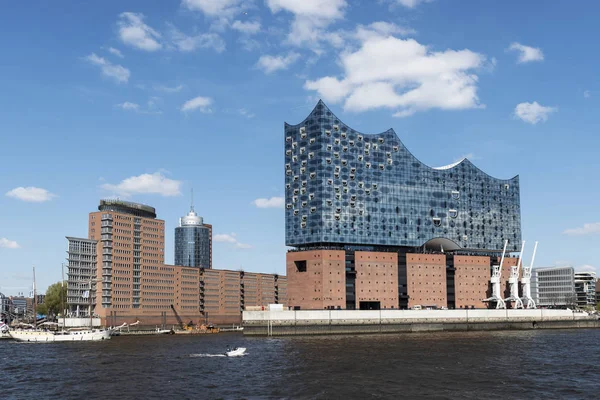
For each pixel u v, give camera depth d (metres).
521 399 82.56
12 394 90.38
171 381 99.75
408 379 99.00
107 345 188.38
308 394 86.44
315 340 187.62
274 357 133.75
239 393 87.88
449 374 104.44
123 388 93.81
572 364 119.19
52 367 122.69
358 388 90.81
